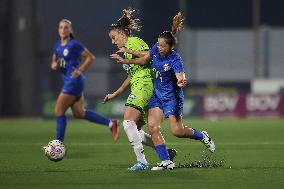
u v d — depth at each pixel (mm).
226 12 132875
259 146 46219
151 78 31828
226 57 126812
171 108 31484
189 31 126375
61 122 39781
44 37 119188
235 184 27031
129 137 31594
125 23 32688
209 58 126500
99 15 123125
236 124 74688
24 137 56219
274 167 33000
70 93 39781
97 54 121938
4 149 43844
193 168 32031
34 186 26656
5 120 92562
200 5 133125
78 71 38500
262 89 105062
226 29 126812
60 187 26375
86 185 26844
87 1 122500
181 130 32188
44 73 112688
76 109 41656
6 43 107625
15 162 35594
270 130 64312
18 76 106812
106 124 43125
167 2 126375
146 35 126500
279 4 132750
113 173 30469
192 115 90250
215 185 26781
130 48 32281
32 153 40812
